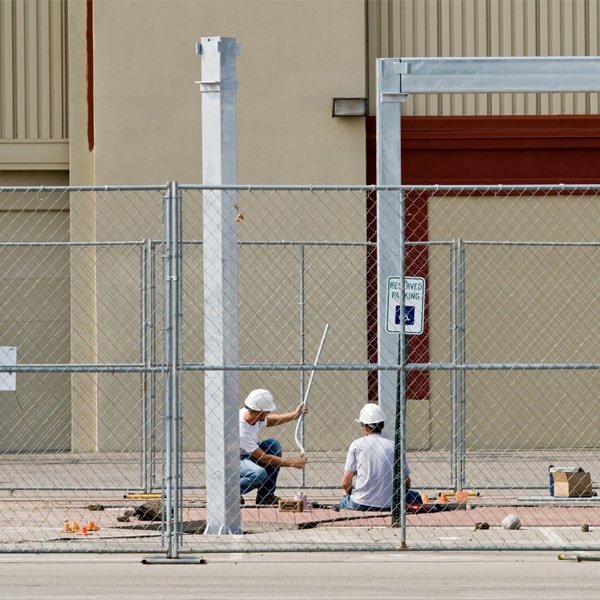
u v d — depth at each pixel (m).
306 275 58.56
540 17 61.41
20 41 62.28
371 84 61.41
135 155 59.44
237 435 33.41
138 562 30.23
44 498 42.88
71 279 60.00
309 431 58.22
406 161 61.16
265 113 59.50
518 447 59.69
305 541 32.59
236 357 33.09
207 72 33.00
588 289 60.28
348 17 59.66
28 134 62.19
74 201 60.34
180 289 30.73
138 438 58.91
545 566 29.67
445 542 32.50
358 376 58.44
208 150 32.94
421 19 61.22
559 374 59.88
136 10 59.59
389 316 31.91
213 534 33.28
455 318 43.12
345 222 58.91
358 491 38.31
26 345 61.91
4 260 62.00
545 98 61.50
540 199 60.62
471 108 61.34
